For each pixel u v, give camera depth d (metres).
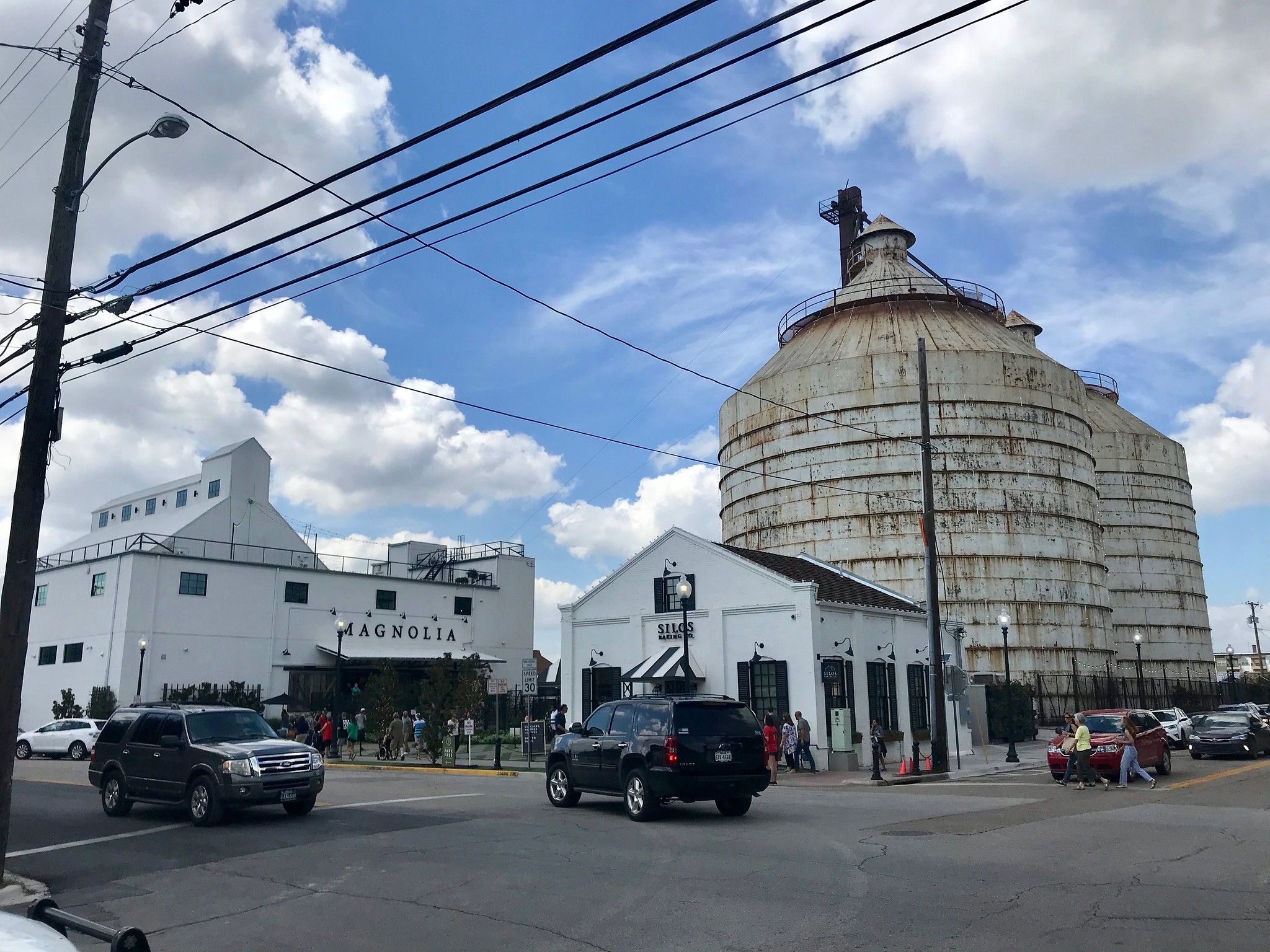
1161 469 82.94
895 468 58.22
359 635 57.53
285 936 9.34
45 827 17.30
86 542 67.44
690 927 9.07
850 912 9.47
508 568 66.69
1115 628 78.56
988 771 30.05
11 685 12.65
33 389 13.50
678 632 33.41
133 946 4.30
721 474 69.12
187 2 13.30
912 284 67.44
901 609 36.75
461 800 20.80
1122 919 9.00
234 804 16.80
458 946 8.70
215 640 51.12
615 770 17.48
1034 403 59.88
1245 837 13.95
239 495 59.41
